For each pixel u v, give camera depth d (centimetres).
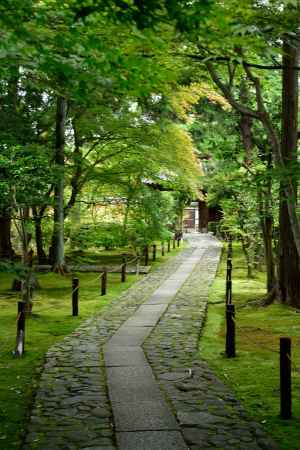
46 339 1005
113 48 509
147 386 671
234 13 554
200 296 1563
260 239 1997
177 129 1945
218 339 1005
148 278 2005
